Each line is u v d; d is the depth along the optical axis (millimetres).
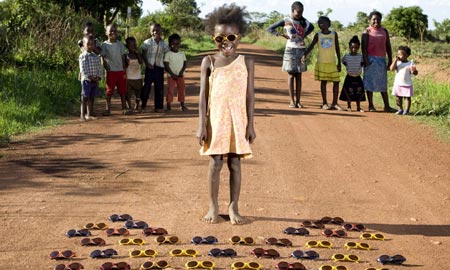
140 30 29844
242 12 5141
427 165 7320
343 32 31453
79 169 6816
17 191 5969
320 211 5562
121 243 4676
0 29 14742
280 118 10266
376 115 10883
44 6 18250
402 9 37562
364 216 5461
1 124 8805
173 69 10883
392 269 4320
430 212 5605
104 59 10406
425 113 11008
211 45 47469
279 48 41156
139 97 10914
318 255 4508
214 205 5246
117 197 5840
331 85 16656
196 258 4453
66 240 4762
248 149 5113
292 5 11281
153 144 8109
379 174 6879
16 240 4738
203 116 5148
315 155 7680
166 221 5215
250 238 4762
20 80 11422
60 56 14523
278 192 6105
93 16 26062
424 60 22031
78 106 11562
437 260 4512
